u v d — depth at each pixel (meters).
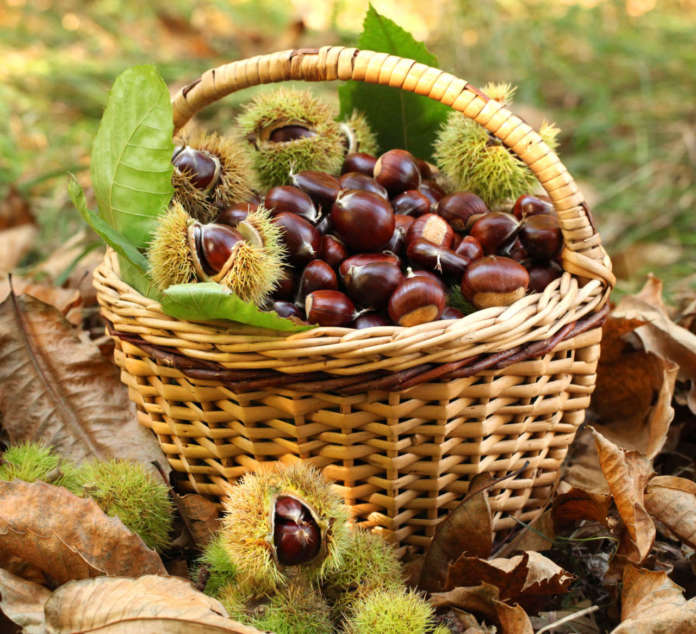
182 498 0.96
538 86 2.07
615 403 1.08
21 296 1.03
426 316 0.93
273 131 1.06
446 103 0.94
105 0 2.50
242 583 0.91
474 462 0.95
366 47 1.09
